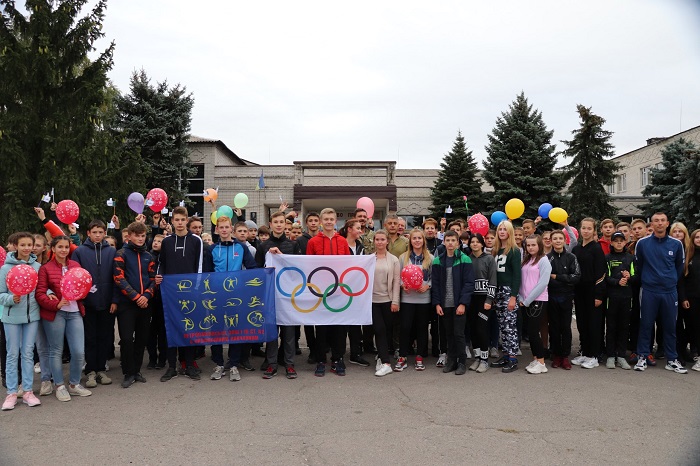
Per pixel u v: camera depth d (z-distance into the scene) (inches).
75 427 199.9
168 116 965.2
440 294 291.3
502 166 951.6
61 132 692.1
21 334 234.4
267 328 280.1
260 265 301.6
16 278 220.7
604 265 299.0
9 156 636.7
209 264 291.0
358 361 312.3
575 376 279.3
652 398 235.5
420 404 227.0
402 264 304.0
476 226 343.9
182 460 167.3
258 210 1090.1
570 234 345.4
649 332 293.6
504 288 294.0
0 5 701.3
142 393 249.0
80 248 266.5
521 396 239.1
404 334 297.1
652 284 291.7
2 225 644.1
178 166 987.9
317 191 1005.8
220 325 278.5
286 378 278.1
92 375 262.4
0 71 660.1
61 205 320.2
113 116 968.3
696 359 311.9
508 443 180.5
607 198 920.9
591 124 906.7
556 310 297.1
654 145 1378.0
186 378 279.6
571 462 164.4
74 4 717.3
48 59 679.1
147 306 272.5
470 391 248.5
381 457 168.7
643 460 165.8
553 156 941.8
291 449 176.1
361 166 1026.1
